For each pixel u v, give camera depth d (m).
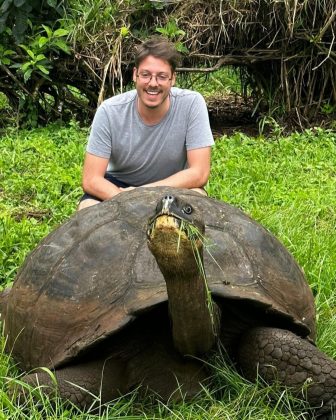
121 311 1.67
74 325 1.73
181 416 1.68
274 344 1.72
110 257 1.79
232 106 5.38
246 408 1.71
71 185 3.43
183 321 1.60
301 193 3.37
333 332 2.12
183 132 2.49
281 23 4.48
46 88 4.70
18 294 1.92
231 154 3.95
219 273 1.73
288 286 1.83
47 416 1.65
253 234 1.88
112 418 1.67
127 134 2.48
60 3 4.44
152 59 2.37
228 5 4.50
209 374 1.78
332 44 4.44
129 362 1.74
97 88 4.66
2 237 2.79
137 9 4.50
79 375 1.71
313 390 1.70
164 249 1.49
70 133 4.31
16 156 3.88
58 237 1.92
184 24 4.53
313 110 4.72
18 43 4.38
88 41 4.45
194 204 1.90
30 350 1.81
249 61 4.62
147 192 1.96
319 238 2.79
